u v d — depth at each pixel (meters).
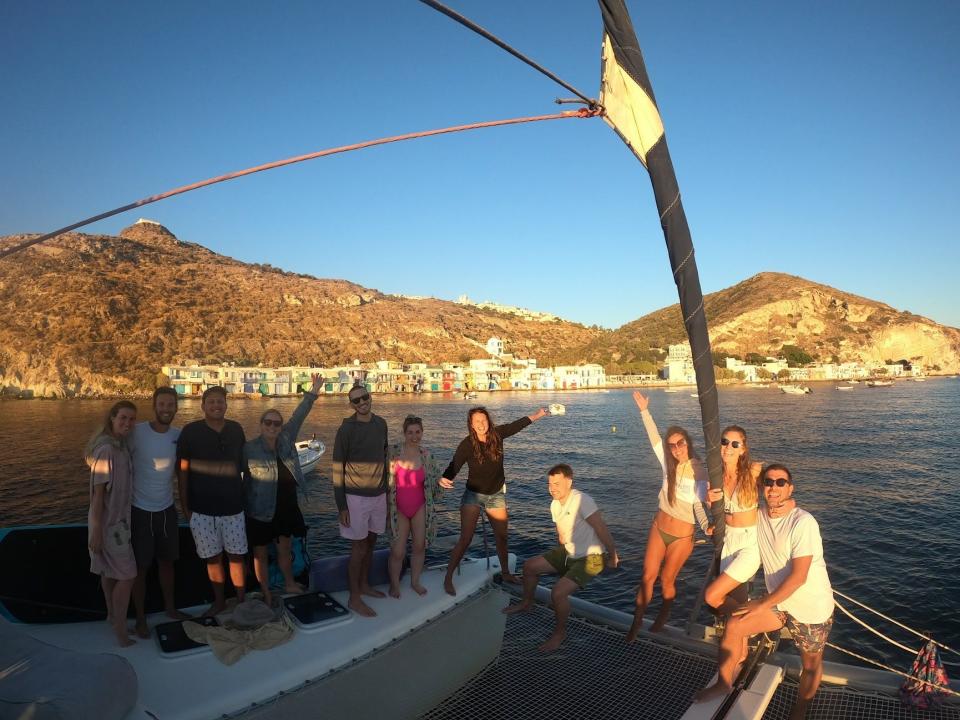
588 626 5.52
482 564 5.64
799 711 3.99
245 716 3.55
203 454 4.43
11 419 80.88
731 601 4.66
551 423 77.06
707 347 3.48
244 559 4.89
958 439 52.28
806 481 32.19
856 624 13.09
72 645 3.98
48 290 175.88
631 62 3.00
